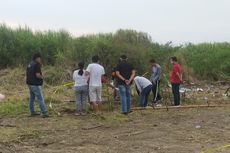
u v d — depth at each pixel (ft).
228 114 55.21
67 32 95.25
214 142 39.17
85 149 36.68
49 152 35.68
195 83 95.55
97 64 53.83
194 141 39.58
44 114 52.16
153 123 48.83
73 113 55.42
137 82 59.26
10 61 86.69
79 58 84.53
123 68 53.57
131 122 49.52
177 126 46.93
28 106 58.18
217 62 106.63
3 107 56.85
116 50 83.51
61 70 81.15
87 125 47.39
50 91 69.67
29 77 51.85
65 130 44.65
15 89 72.13
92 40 88.38
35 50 87.66
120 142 39.22
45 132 43.55
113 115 53.11
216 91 81.97
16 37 90.02
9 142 39.19
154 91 63.21
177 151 35.78
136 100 61.98
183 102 66.23
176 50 104.47
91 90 53.31
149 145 37.99
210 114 55.26
